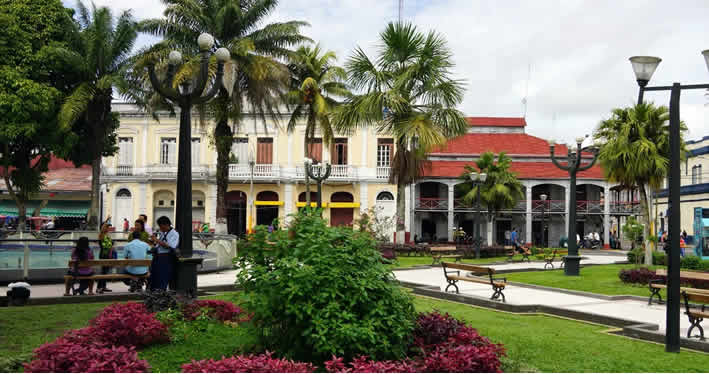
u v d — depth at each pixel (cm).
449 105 2242
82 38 2464
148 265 1114
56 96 2338
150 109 2573
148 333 645
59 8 2427
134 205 3812
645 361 651
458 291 1279
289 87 2302
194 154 3812
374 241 611
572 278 1644
